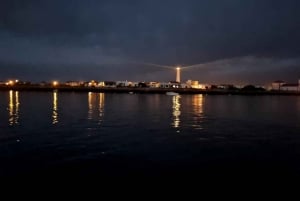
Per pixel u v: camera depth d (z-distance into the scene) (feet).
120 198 51.60
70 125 141.18
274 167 69.82
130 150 86.63
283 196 52.80
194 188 56.03
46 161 73.10
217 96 598.75
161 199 51.42
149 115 195.11
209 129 133.28
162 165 70.59
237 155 81.35
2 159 74.79
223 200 51.13
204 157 78.79
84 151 84.53
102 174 63.46
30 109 227.20
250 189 55.62
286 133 122.42
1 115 181.88
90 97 462.19
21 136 108.99
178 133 120.57
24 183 57.88
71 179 60.23
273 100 449.89
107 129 129.49
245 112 226.58
